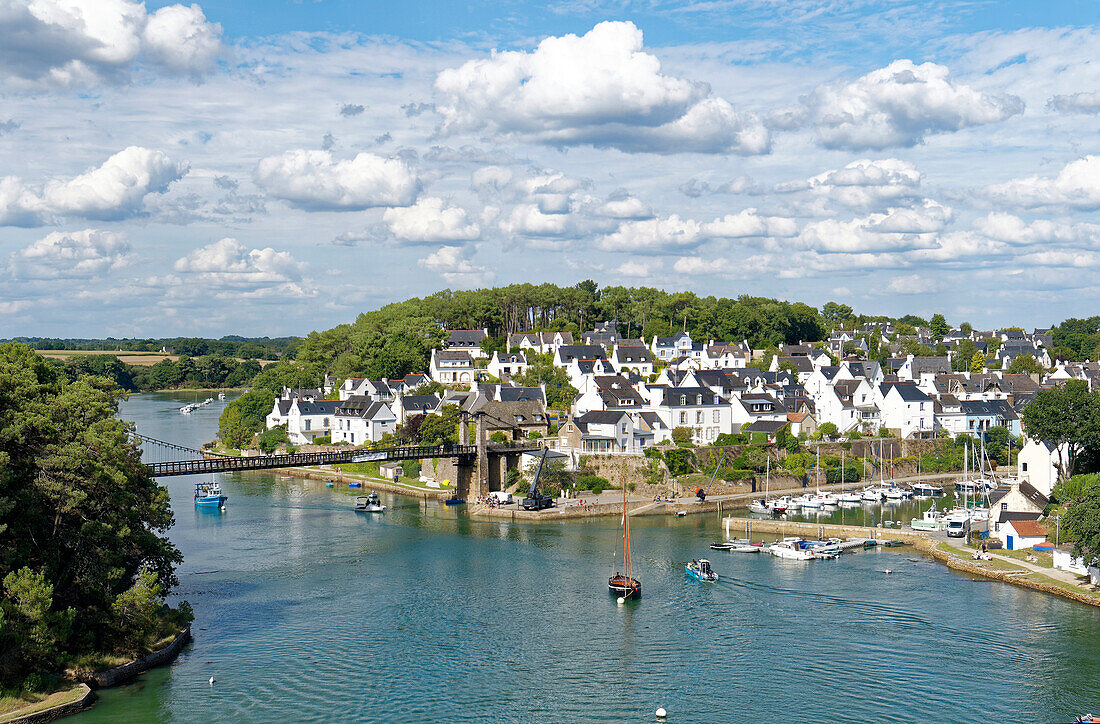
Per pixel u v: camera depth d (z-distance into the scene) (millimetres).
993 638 80812
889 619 86438
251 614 88438
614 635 82312
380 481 172375
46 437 75062
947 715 65875
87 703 67125
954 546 115062
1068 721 64875
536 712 66500
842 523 134500
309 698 68688
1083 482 121188
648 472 154375
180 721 64688
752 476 158625
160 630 79688
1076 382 136125
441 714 66188
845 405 195250
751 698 68750
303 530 129250
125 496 78812
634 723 64812
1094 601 89938
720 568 106625
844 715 65938
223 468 127875
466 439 158625
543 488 150375
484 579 101188
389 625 85125
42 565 72500
